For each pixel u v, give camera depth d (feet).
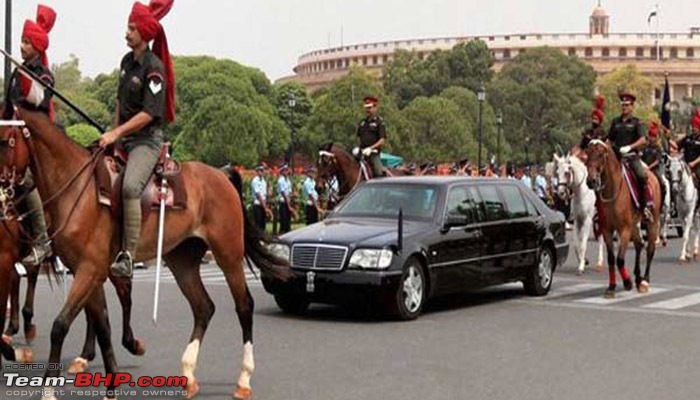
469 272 56.44
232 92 348.18
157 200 33.45
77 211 31.09
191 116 334.44
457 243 55.52
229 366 40.27
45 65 38.40
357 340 46.55
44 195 31.50
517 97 401.49
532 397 34.96
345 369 39.68
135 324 51.03
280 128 328.08
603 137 64.39
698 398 35.04
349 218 56.54
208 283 70.85
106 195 31.68
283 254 52.65
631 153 65.87
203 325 35.99
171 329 49.52
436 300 61.31
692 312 56.54
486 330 49.55
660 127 95.86
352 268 51.21
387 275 50.98
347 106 295.69
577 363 41.22
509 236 59.98
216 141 304.71
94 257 31.42
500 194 60.95
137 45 32.89
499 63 603.67
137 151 32.63
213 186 35.65
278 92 382.22
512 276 60.44
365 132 78.43
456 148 307.99
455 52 433.89
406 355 42.75
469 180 59.52
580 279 74.38
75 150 31.71
